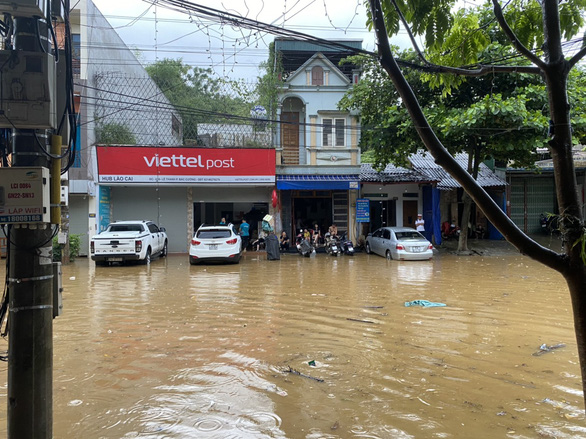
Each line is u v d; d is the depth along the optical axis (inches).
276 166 777.6
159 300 359.9
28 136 116.6
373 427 143.9
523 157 680.4
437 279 463.8
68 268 581.3
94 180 722.2
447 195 920.9
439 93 638.5
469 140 653.9
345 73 872.3
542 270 528.7
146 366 203.0
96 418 151.3
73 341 243.6
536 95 580.1
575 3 120.7
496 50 561.3
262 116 789.9
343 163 805.2
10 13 111.9
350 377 188.4
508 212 867.4
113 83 764.0
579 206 84.3
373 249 741.9
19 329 110.5
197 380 185.6
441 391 172.6
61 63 128.5
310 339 245.6
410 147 668.1
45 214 112.0
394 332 258.2
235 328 270.7
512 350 223.1
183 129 880.9
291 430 142.6
